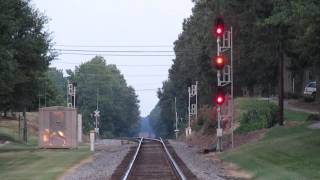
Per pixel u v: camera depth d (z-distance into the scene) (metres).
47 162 109.94
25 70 158.25
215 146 147.00
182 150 156.00
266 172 82.19
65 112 157.12
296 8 84.12
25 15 156.00
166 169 92.56
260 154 104.38
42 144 157.00
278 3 98.69
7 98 160.88
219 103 122.75
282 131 130.88
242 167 95.25
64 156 126.50
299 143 106.44
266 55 152.38
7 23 116.50
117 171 89.25
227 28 156.88
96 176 82.38
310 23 82.94
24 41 154.62
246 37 157.38
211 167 98.88
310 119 147.38
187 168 94.25
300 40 91.00
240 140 141.00
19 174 86.31
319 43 89.12
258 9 138.50
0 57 114.25
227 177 81.25
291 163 87.38
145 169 92.69
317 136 110.94
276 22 95.62
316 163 83.19
